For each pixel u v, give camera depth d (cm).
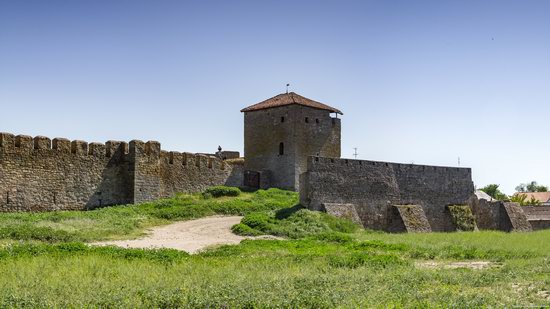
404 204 4941
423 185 5153
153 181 4628
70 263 2023
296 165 5788
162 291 1557
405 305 1463
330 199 4372
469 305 1430
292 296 1523
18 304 1402
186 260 2233
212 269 2000
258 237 3459
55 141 4156
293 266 2169
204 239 3344
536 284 1792
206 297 1486
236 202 4656
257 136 6066
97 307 1398
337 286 1717
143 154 4559
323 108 6072
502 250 2866
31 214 3725
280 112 5912
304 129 5894
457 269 2158
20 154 3925
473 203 5591
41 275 1788
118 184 4500
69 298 1477
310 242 3117
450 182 5409
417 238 3575
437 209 5244
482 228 5597
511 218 5603
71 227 3344
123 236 3316
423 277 1917
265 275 1888
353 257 2375
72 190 4209
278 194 5269
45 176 4056
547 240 3506
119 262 2084
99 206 4362
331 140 6119
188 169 5012
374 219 4669
